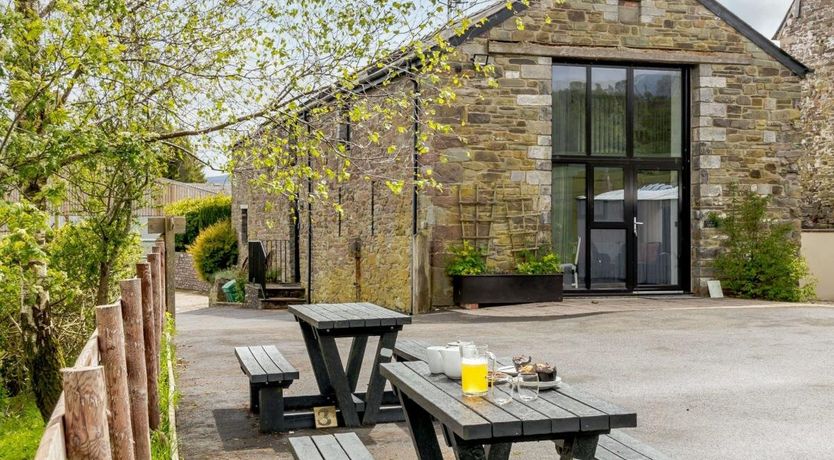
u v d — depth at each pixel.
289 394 6.57
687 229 13.94
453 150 12.54
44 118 5.59
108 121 6.31
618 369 7.50
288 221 19.58
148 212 21.55
